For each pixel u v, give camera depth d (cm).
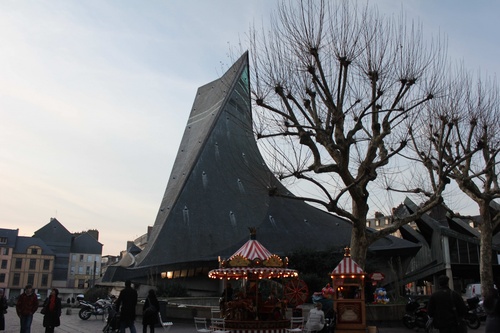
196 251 4612
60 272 10144
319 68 1752
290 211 5353
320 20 1775
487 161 2500
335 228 5319
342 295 1680
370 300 2244
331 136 1753
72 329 1991
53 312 1437
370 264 4325
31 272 9706
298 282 1798
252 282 1553
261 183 1862
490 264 2527
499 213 2627
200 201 4947
